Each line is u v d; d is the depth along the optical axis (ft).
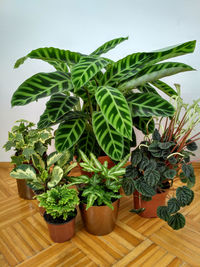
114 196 3.86
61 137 4.51
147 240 4.08
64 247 3.97
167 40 6.11
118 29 6.15
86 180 4.06
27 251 3.90
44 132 5.23
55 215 3.80
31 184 4.44
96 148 5.35
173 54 3.79
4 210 5.10
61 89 3.69
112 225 4.22
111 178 4.25
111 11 6.00
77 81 3.31
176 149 4.40
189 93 6.50
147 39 6.15
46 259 3.71
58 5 6.05
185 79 6.37
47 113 4.42
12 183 6.41
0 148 7.54
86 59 3.77
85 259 3.69
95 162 4.21
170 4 5.74
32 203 5.38
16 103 3.50
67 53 4.16
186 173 3.75
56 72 4.10
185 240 4.07
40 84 3.73
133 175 4.04
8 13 6.22
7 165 7.54
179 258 3.67
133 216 4.79
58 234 3.95
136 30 6.10
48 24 6.25
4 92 6.99
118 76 4.15
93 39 6.32
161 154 3.98
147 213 4.64
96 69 3.38
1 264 3.63
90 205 3.54
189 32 5.94
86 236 4.23
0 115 7.25
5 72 6.77
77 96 5.53
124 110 3.47
